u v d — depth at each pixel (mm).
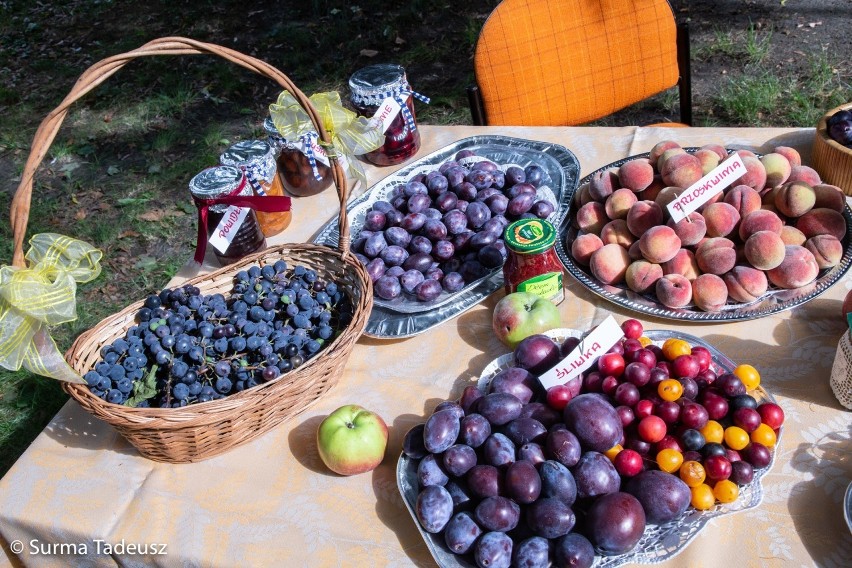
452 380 1341
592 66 2227
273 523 1133
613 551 942
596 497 990
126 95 4785
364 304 1306
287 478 1202
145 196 3838
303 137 1696
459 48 4605
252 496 1179
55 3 6113
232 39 5207
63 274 1161
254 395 1164
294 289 1386
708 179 1351
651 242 1352
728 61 3982
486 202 1562
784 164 1470
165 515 1161
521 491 976
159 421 1111
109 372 1207
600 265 1419
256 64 1261
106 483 1218
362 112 1833
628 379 1099
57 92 4945
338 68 4652
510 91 2207
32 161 1147
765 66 3879
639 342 1199
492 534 972
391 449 1225
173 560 1122
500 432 1104
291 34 5109
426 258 1500
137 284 3295
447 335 1433
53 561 1230
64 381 1164
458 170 1633
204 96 4664
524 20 2143
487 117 2252
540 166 1720
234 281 1469
